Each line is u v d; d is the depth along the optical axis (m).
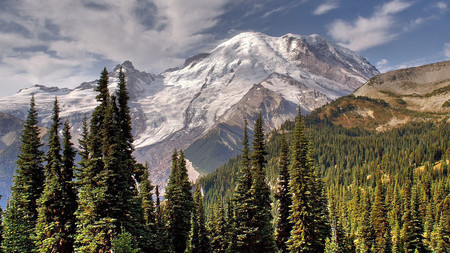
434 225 79.75
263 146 46.78
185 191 54.44
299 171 45.28
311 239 45.03
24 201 41.44
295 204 45.19
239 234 45.94
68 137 40.31
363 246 75.56
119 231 34.41
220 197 70.62
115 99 40.22
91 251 33.16
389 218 89.56
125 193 35.31
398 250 76.50
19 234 38.72
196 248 62.59
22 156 42.72
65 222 38.53
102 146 34.72
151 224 52.88
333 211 67.81
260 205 45.38
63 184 39.03
